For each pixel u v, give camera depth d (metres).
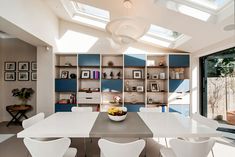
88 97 4.64
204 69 4.49
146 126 2.20
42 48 4.44
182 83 4.59
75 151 2.08
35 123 2.37
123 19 1.76
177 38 4.24
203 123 2.63
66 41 4.90
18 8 2.80
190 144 1.68
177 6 2.70
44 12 3.87
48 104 4.43
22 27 2.93
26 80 5.18
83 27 4.91
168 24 3.23
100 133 1.92
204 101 4.47
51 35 4.32
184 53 4.63
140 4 2.83
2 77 5.16
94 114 2.98
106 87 4.67
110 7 3.12
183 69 4.80
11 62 5.19
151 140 3.61
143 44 4.90
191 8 2.74
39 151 1.66
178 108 4.57
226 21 2.60
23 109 4.62
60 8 4.09
